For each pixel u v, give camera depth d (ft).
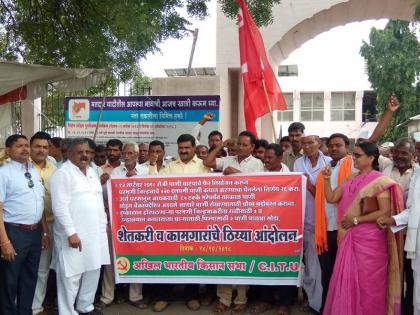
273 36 37.58
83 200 15.12
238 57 38.37
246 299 17.37
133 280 17.21
